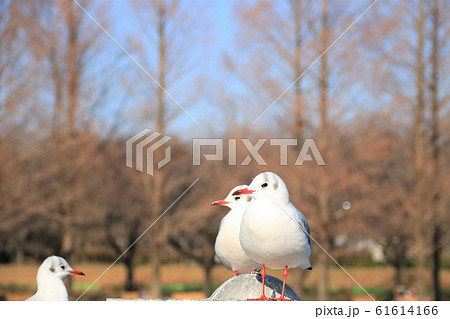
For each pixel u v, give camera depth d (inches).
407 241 753.6
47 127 696.4
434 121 667.4
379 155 658.8
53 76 714.8
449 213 677.3
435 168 655.8
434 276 716.0
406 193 678.5
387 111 676.7
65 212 730.8
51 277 263.7
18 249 1054.4
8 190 644.1
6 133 649.6
